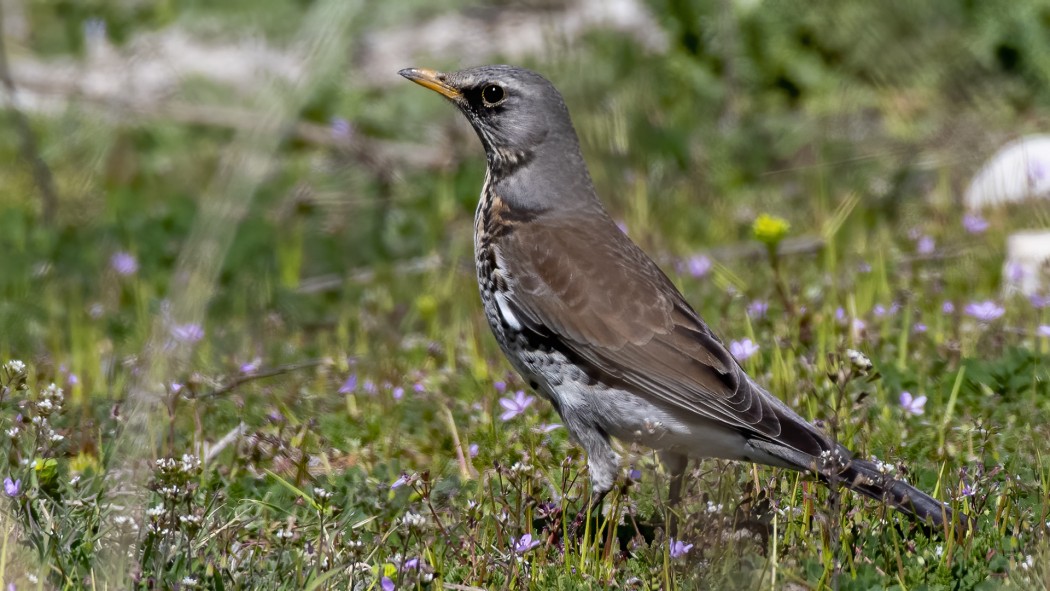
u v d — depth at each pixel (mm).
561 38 20578
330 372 12344
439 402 11375
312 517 9102
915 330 12188
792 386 10945
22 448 9586
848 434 9953
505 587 7953
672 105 21047
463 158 19531
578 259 9898
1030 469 9516
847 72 21484
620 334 9523
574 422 9742
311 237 17328
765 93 21594
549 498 9695
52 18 24688
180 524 8148
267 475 9938
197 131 21094
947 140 19344
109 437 10453
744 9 21688
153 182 20000
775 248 12328
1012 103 20609
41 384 11672
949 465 9617
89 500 8555
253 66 22406
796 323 12148
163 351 10570
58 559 7750
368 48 22766
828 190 18250
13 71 22984
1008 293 13484
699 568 8148
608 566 8430
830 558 8258
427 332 13727
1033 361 11258
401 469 10188
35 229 17234
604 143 18547
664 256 15641
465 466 10195
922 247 14797
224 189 11742
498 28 23469
